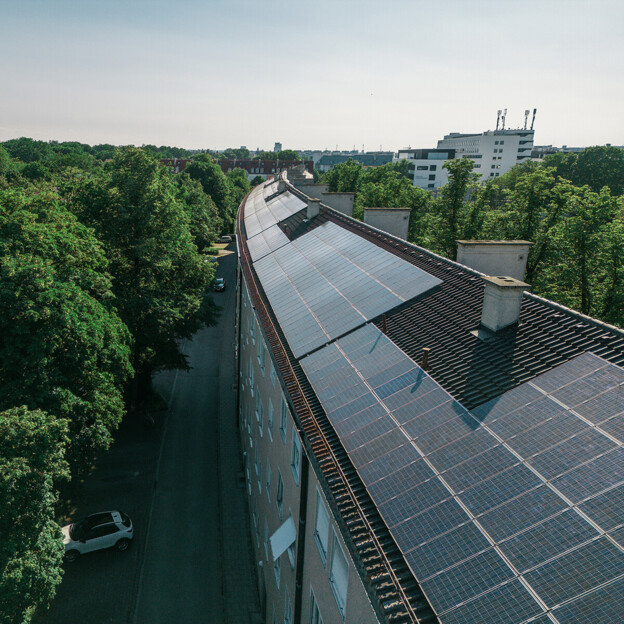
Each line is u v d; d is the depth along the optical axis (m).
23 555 14.55
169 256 33.81
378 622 8.09
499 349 12.84
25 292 19.02
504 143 160.12
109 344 22.17
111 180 32.28
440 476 9.73
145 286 33.03
